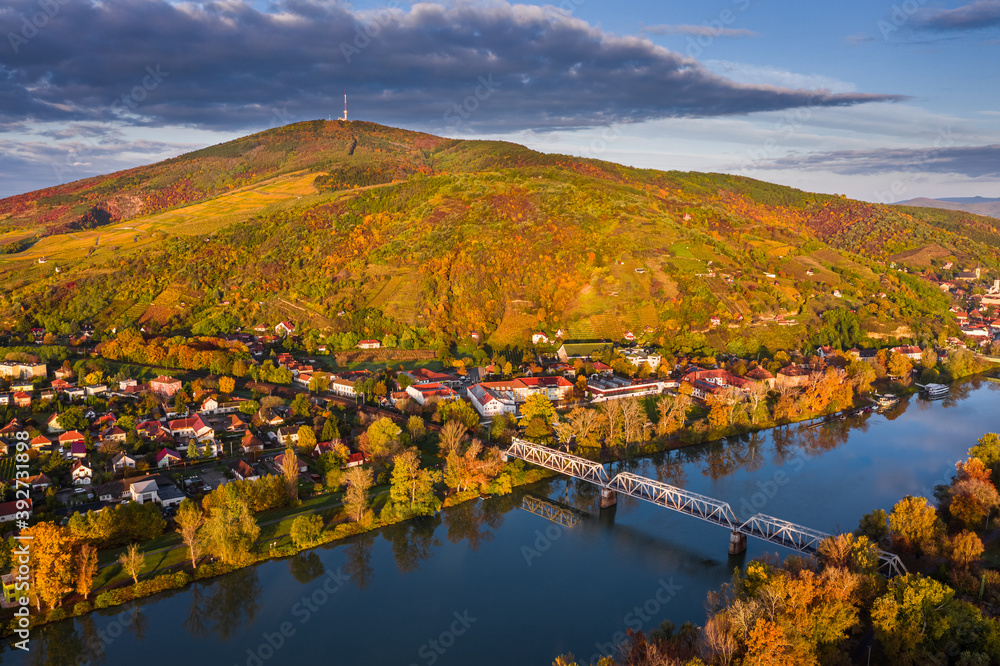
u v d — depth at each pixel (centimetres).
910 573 10825
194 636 10481
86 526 12288
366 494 14988
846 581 9381
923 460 17875
